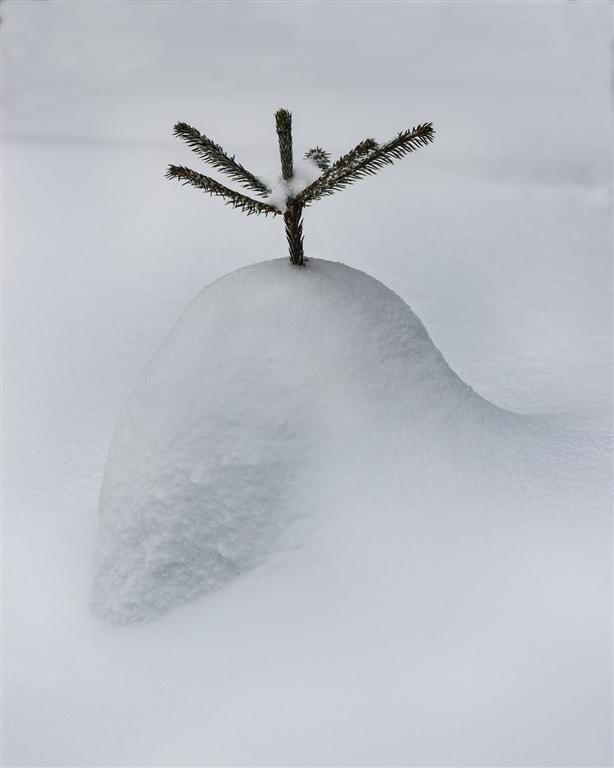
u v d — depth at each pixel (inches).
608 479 92.0
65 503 138.2
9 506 139.9
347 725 75.0
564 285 232.8
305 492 90.2
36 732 84.4
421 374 97.9
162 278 258.7
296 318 93.0
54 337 223.3
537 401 156.6
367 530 87.4
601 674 74.0
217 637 87.0
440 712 74.0
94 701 86.1
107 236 292.5
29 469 154.3
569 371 171.3
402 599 82.6
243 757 75.0
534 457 96.7
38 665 93.3
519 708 73.0
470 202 307.4
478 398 106.0
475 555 84.0
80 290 253.1
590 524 85.4
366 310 96.3
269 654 83.0
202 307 96.7
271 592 87.9
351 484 89.4
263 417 91.0
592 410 120.3
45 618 101.8
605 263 247.4
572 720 71.7
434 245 271.4
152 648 90.0
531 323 207.2
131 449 96.0
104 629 96.2
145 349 214.1
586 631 76.7
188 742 78.1
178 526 92.7
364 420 91.4
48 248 285.4
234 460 91.3
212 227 293.3
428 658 77.8
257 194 100.0
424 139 90.8
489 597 80.6
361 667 78.9
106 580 97.7
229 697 80.7
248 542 91.7
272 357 91.5
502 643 77.2
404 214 298.4
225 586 92.8
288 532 90.4
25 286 258.4
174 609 94.1
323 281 96.6
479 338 201.5
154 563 93.6
